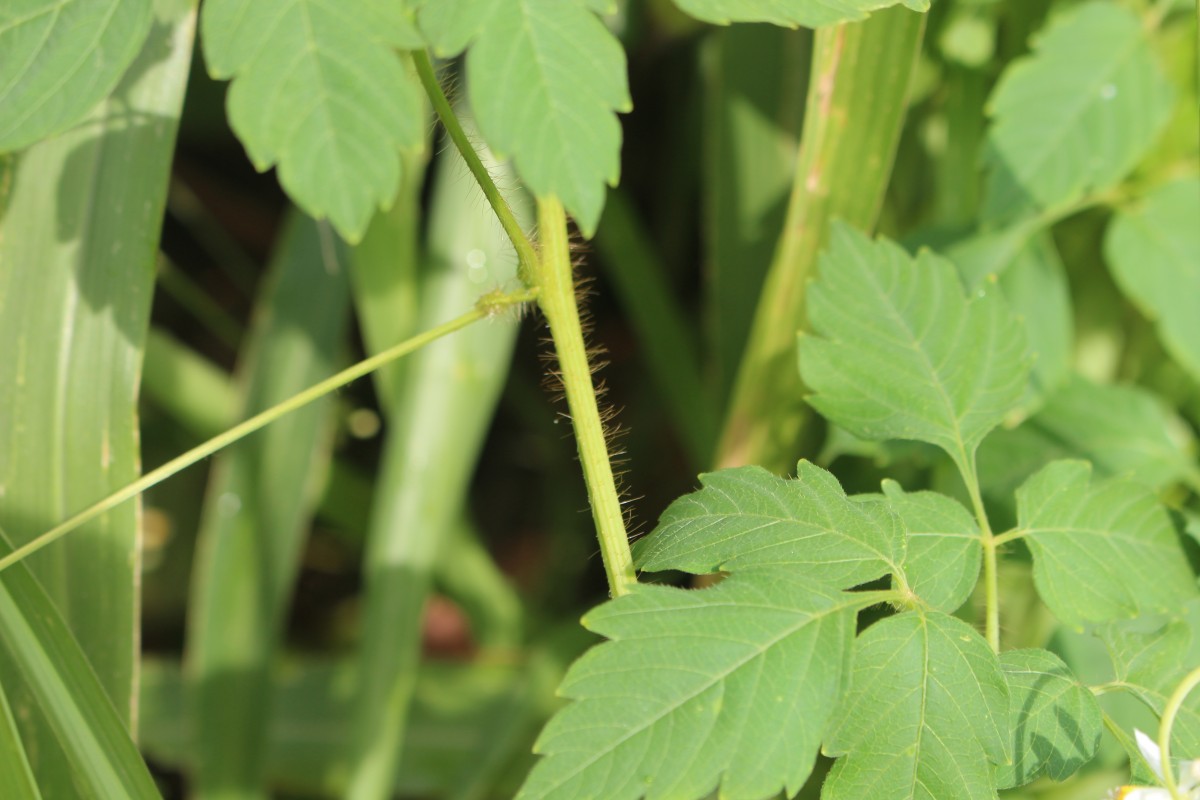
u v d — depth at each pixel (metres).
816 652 0.67
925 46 0.90
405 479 0.92
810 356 0.75
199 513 1.20
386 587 0.92
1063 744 0.69
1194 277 0.85
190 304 1.18
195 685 0.91
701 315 1.21
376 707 0.91
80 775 0.72
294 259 0.95
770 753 0.66
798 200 0.82
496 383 0.93
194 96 1.20
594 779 0.66
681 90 1.20
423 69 0.69
